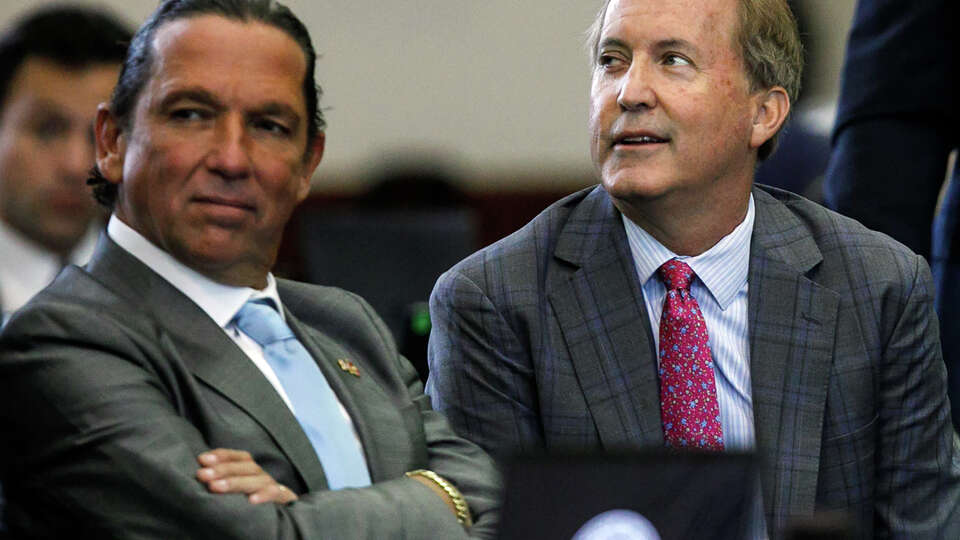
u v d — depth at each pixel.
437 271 13.59
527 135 26.05
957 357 10.37
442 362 8.85
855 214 10.42
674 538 5.21
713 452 5.32
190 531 6.72
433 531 7.07
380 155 25.66
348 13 25.69
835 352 8.67
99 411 6.85
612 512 5.25
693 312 8.62
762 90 8.69
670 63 8.42
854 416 8.63
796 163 13.27
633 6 8.47
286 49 7.38
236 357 7.28
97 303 7.22
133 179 7.29
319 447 7.41
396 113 25.83
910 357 8.82
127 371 6.97
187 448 6.83
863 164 10.48
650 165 8.38
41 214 8.29
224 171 7.17
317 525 6.82
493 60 25.97
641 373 8.55
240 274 7.48
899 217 10.34
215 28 7.25
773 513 8.30
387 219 13.59
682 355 8.55
